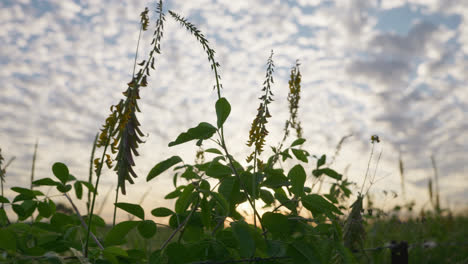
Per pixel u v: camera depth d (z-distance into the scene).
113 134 1.57
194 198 1.86
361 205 2.51
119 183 1.59
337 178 2.88
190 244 1.66
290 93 2.51
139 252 1.79
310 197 1.78
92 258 1.76
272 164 2.39
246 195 1.82
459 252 4.32
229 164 1.93
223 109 1.81
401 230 4.29
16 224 2.06
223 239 1.70
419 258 3.88
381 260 3.48
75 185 2.23
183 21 1.83
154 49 1.64
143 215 1.66
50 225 2.14
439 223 4.98
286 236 1.72
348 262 1.66
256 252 1.72
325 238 1.74
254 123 1.92
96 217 2.21
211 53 1.84
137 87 1.59
